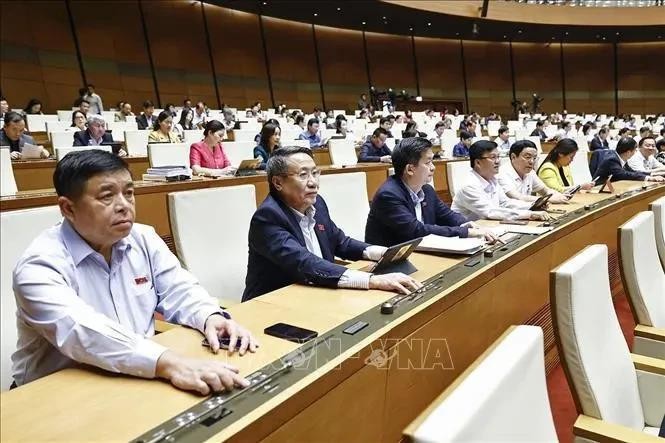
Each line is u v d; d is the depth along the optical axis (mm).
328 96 15328
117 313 1287
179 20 12445
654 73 17688
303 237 1844
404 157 2457
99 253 1272
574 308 1209
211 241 2105
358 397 1066
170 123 5605
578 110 18031
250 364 1021
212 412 839
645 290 1779
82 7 10766
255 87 13891
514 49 17703
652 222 1961
